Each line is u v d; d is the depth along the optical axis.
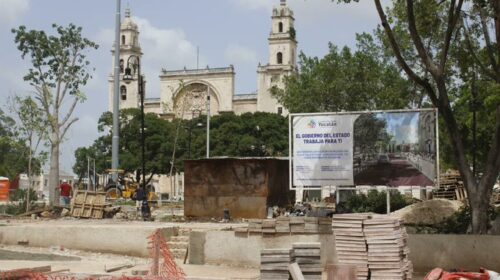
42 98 41.28
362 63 43.06
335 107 45.22
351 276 9.99
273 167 26.06
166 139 81.50
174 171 81.88
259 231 15.28
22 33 41.41
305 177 17.89
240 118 87.38
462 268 13.85
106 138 90.31
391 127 17.36
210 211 26.14
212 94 123.12
